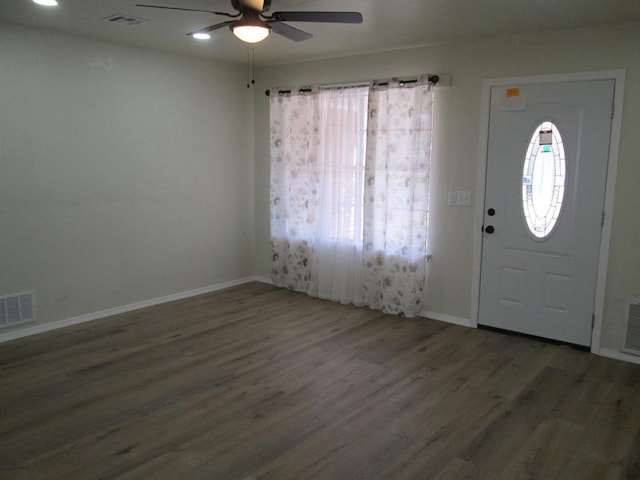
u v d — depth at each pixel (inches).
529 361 151.0
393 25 151.2
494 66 166.9
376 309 200.2
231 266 234.7
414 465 98.5
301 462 98.8
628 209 148.3
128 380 134.6
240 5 113.9
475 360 151.3
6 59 153.8
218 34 167.2
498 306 175.2
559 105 156.6
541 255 164.6
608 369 145.6
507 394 129.4
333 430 111.0
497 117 167.9
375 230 196.7
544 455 102.6
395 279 192.5
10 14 144.6
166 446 103.9
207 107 214.8
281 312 196.2
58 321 174.6
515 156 166.1
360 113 196.1
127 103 186.2
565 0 124.3
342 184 203.3
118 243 189.2
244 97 230.7
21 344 159.0
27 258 164.7
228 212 230.2
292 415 117.3
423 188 182.2
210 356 151.9
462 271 181.2
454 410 120.8
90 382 133.0
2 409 118.3
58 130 167.9
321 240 211.3
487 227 173.9
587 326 158.4
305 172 216.8
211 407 120.6
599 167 151.7
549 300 164.7
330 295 213.2
